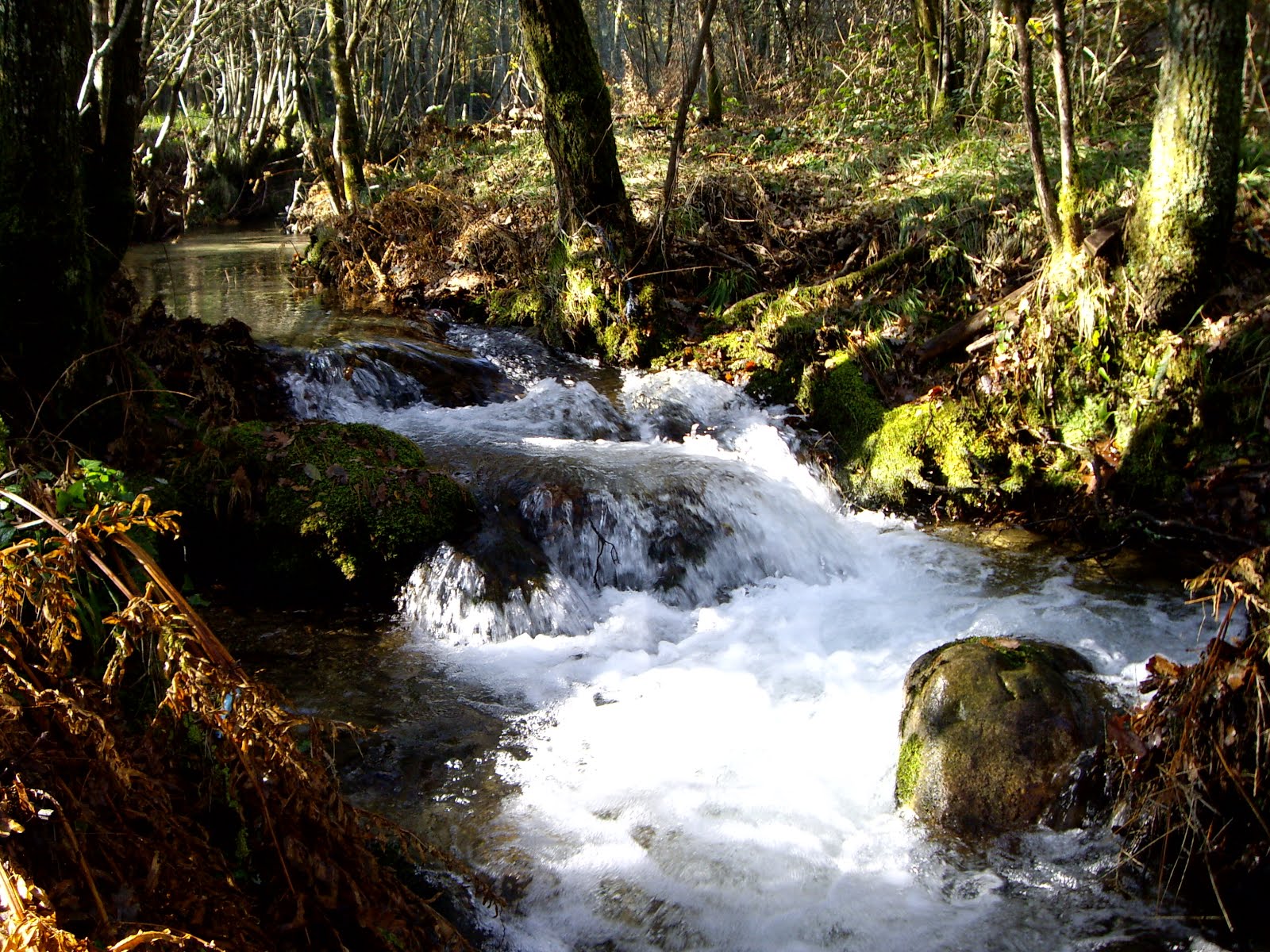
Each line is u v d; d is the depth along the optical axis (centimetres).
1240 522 564
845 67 1377
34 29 432
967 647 388
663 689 450
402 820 355
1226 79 579
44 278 460
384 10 1659
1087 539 602
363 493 516
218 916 242
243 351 677
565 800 371
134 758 263
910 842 350
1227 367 604
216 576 516
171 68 1638
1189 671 319
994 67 1041
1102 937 307
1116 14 1001
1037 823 342
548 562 529
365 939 271
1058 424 641
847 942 311
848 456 682
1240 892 305
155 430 538
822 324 747
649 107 1517
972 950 306
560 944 310
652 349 795
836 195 929
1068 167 634
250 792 269
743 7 1627
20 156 441
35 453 415
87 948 208
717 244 884
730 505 581
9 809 233
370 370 714
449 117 2286
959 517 644
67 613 264
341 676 448
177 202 1639
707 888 331
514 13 2208
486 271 938
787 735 414
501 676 457
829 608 532
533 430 678
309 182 2061
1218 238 604
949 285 769
